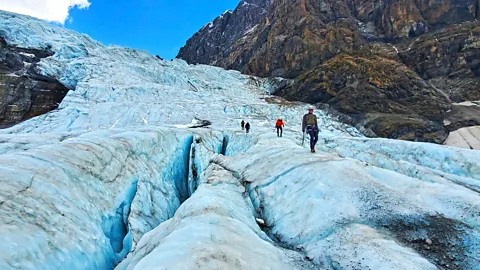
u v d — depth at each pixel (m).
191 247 3.81
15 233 4.21
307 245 5.04
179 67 73.00
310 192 6.48
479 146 40.81
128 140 11.02
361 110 56.53
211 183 8.59
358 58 68.06
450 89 59.75
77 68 51.88
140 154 11.37
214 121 37.38
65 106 41.12
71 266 4.75
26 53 57.03
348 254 4.38
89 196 6.81
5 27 59.03
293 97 67.88
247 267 3.62
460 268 3.99
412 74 62.56
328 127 46.69
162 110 40.62
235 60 111.44
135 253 5.20
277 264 4.09
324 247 4.74
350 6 94.12
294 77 78.50
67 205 5.84
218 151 21.34
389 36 79.50
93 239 5.83
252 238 4.72
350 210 5.58
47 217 5.09
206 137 20.77
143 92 47.41
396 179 6.97
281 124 19.42
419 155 12.55
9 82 46.97
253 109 47.66
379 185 6.38
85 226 5.87
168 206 10.88
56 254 4.59
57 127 35.25
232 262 3.60
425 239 4.67
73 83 50.72
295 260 4.48
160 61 74.06
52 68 51.59
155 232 5.78
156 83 55.97
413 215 5.32
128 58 68.56
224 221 4.94
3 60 52.50
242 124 27.59
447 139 45.44
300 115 48.78
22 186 5.30
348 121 53.75
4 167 5.57
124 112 39.41
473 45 61.62
